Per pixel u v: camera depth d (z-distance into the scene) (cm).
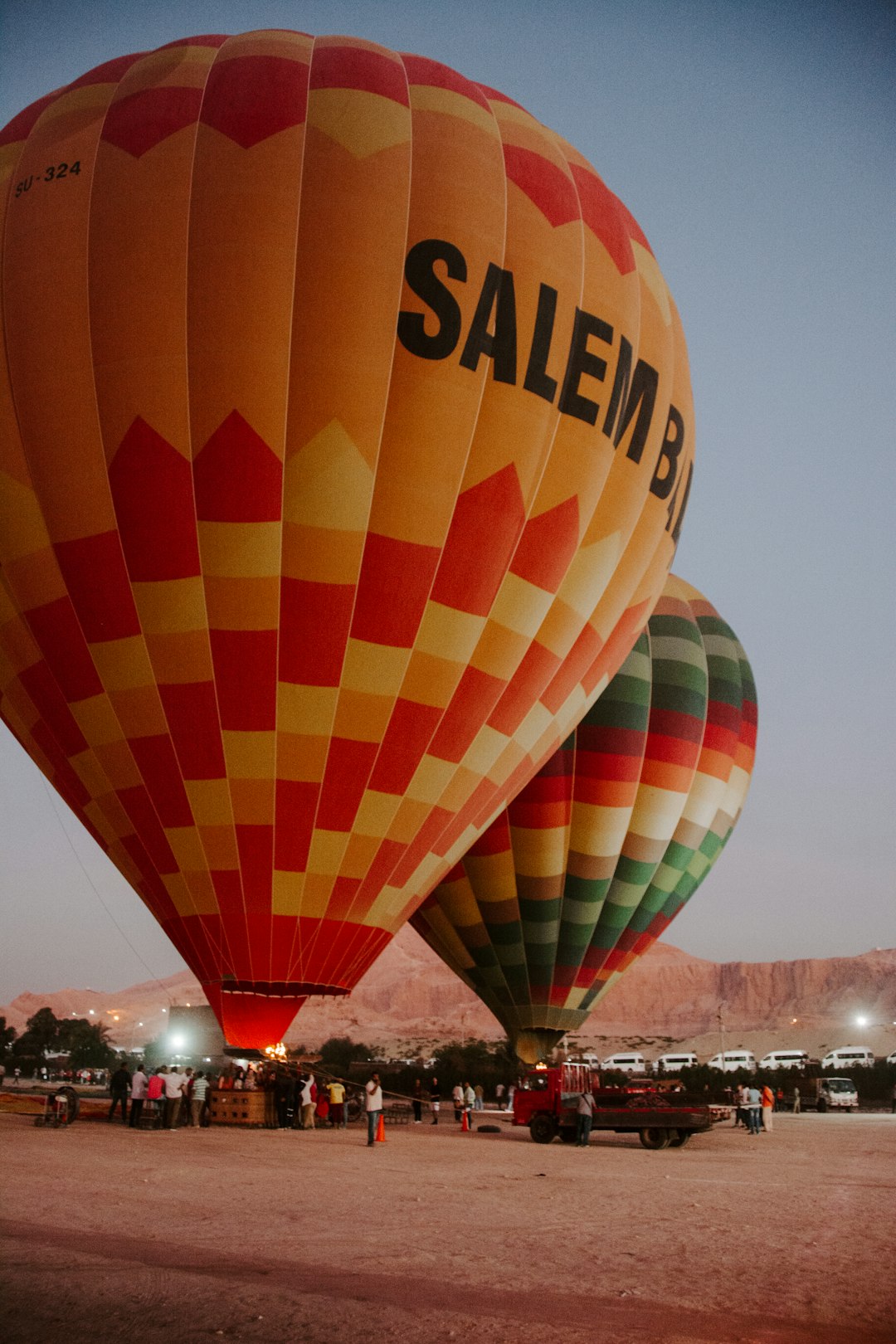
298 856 1917
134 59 2016
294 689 1850
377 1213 1104
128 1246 855
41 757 2053
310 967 1964
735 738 3494
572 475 2005
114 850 2008
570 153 2206
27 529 1833
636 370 2128
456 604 1912
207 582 1803
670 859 3309
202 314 1762
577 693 2250
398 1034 19638
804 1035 13362
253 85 1881
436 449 1839
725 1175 1659
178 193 1794
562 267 1970
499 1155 1916
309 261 1788
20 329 1798
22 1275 734
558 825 3100
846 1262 917
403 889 2055
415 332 1819
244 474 1772
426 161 1894
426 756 1967
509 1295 757
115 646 1838
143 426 1767
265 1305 691
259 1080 2292
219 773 1872
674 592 3678
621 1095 2364
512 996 3178
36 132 1927
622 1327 685
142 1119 2300
